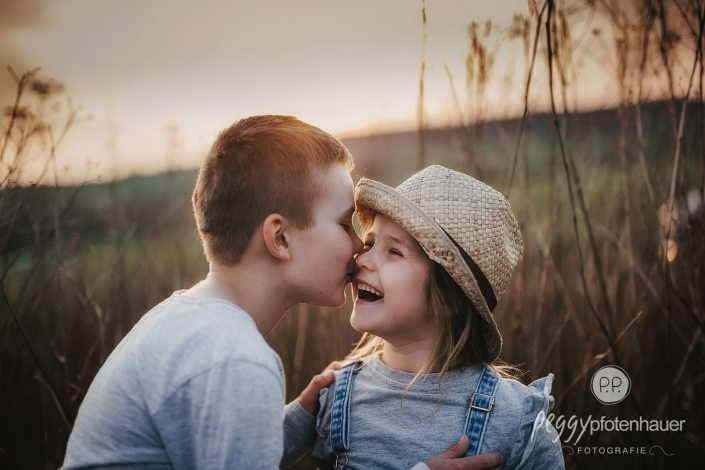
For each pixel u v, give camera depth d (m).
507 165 2.06
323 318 2.20
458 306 1.16
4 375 1.92
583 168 1.88
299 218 1.05
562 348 1.86
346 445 1.17
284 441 1.31
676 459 1.70
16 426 1.96
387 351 1.25
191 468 0.84
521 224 1.79
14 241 1.88
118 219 2.32
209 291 1.04
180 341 0.89
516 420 1.09
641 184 1.86
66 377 1.71
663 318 1.94
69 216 2.44
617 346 1.91
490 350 1.22
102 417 0.91
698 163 1.75
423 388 1.15
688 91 1.42
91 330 2.18
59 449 1.86
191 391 0.83
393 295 1.13
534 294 2.12
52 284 2.16
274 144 1.06
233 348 0.86
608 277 1.92
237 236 1.05
